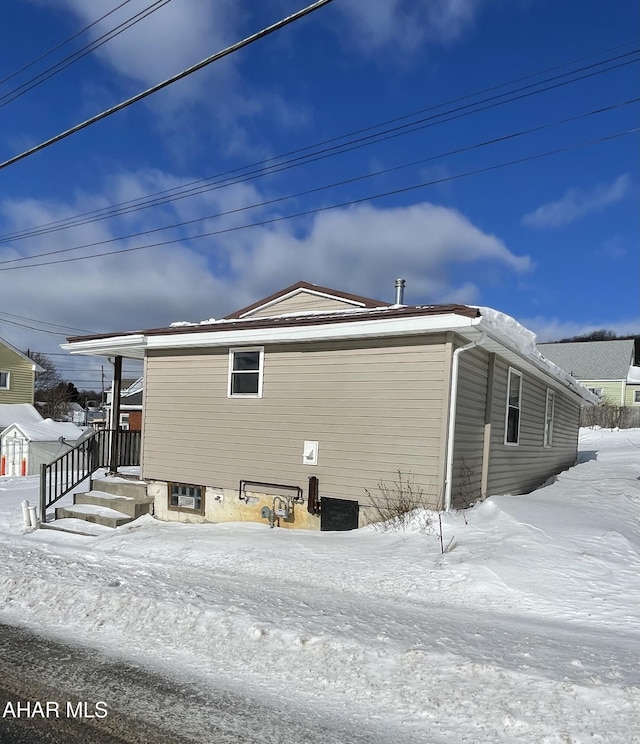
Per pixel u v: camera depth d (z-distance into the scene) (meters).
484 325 8.47
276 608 5.59
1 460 21.44
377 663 4.37
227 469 10.91
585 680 3.98
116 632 5.23
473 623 5.29
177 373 11.72
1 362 32.38
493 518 8.55
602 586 6.23
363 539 8.47
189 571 7.38
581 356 45.56
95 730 3.59
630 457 21.20
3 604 6.09
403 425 9.13
